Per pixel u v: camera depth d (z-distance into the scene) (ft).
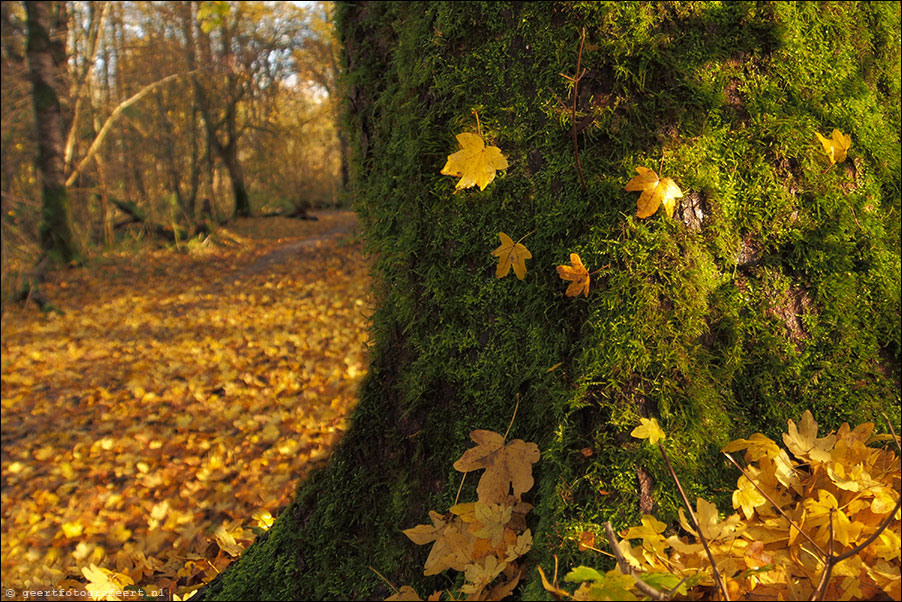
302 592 2.63
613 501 2.23
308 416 8.05
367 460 2.71
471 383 2.56
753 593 1.99
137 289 20.90
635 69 2.41
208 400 9.18
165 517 6.03
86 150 28.78
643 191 2.23
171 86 37.58
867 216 2.59
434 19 2.65
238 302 17.07
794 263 2.48
